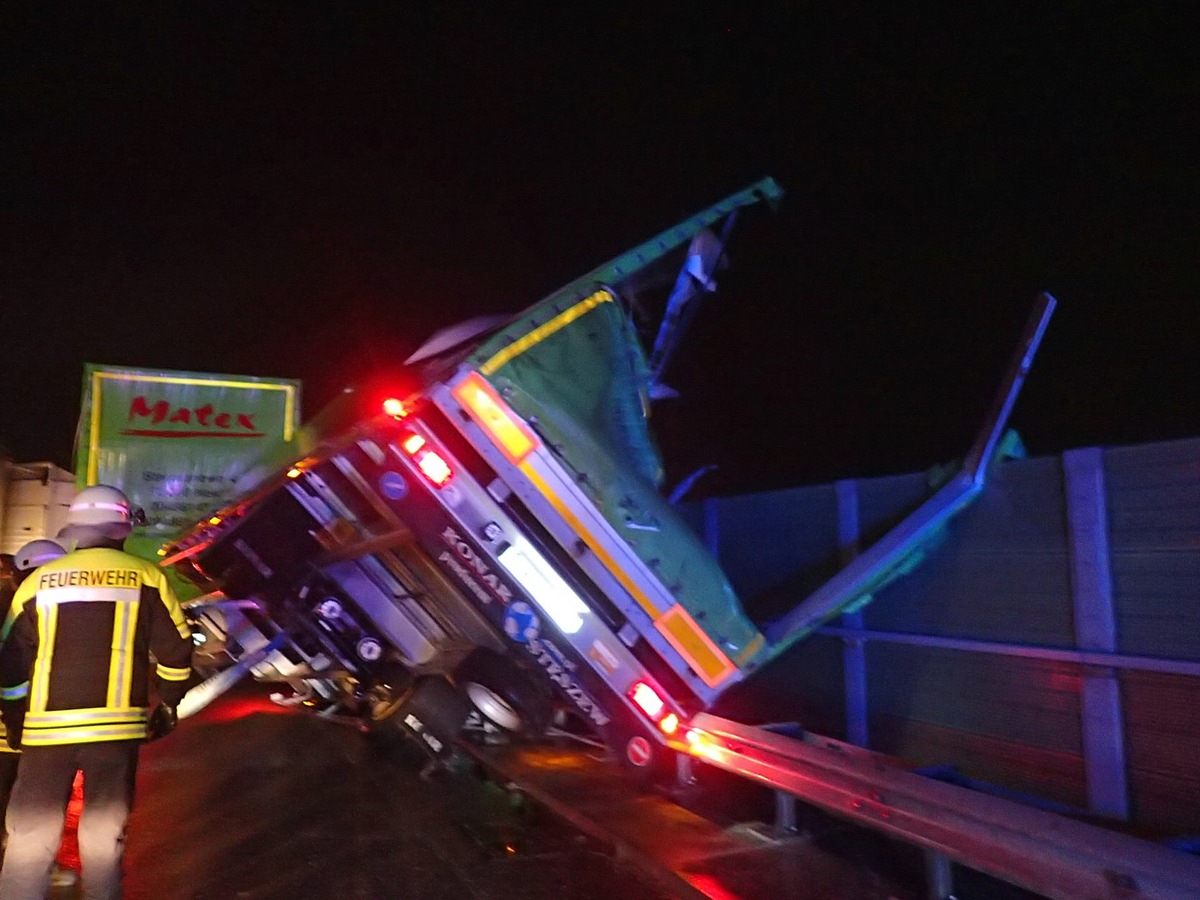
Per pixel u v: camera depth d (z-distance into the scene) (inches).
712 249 272.2
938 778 171.0
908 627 246.4
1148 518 183.0
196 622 434.6
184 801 258.1
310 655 332.5
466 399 213.9
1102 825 175.2
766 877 185.8
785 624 235.6
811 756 191.8
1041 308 233.3
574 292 229.3
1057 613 202.4
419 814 243.0
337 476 268.7
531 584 218.2
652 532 221.0
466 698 267.7
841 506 272.5
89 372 611.5
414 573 269.3
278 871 198.7
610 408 227.9
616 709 223.5
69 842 219.6
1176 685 175.6
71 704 149.9
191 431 623.8
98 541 163.2
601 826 216.1
